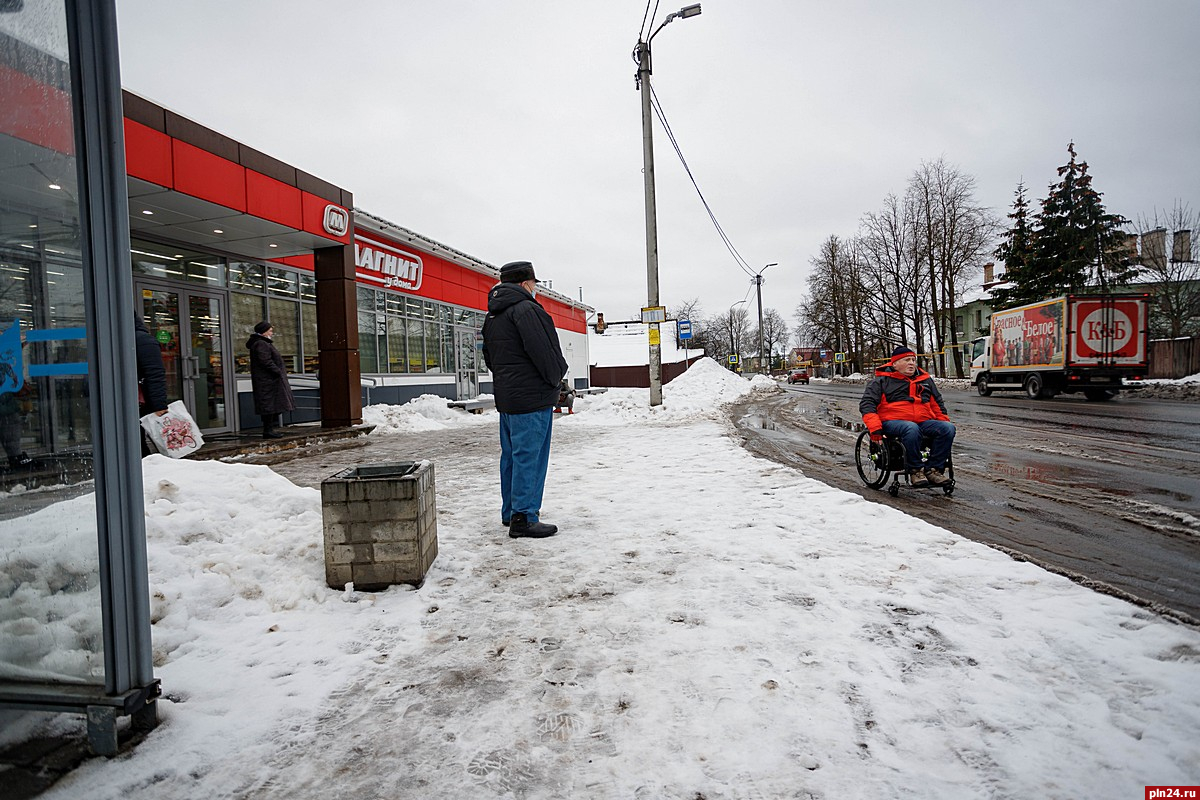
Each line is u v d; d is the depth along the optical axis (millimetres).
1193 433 10586
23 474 2021
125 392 2066
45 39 1975
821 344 73438
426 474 3756
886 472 6258
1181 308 30953
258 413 10625
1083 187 36312
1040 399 21281
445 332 22141
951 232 41469
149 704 2131
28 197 1997
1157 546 4293
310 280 15102
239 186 9742
